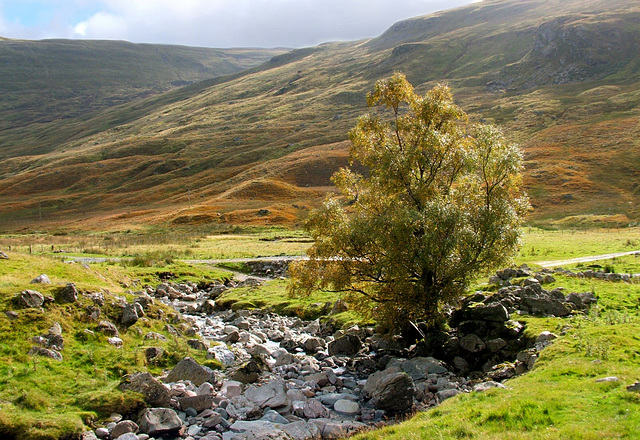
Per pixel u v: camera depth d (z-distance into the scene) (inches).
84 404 634.8
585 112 7593.5
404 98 1090.1
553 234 3065.9
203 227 4928.6
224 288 1786.4
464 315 992.9
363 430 573.0
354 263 995.3
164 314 1138.0
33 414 591.8
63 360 748.0
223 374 827.4
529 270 1386.6
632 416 424.2
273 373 837.8
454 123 1069.1
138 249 2778.1
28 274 1109.7
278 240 3612.2
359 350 980.6
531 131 7327.8
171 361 847.1
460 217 924.0
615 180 5216.5
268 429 591.5
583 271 1355.8
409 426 511.2
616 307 952.9
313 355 973.8
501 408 494.6
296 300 1449.3
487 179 999.0
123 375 746.2
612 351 646.5
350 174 1117.1
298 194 6501.0
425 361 828.0
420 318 986.1
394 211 949.8
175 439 583.5
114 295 1071.0
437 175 1053.2
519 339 847.1
